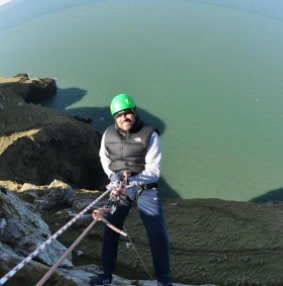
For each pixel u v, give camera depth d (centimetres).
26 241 1305
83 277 1132
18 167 4931
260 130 6316
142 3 10250
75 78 8006
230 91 7238
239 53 8212
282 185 5366
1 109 5778
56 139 5416
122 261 1897
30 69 8312
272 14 9388
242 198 5156
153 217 868
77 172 5484
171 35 8994
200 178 5466
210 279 2031
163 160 5800
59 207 2181
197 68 7938
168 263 892
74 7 10288
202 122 6562
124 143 860
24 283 983
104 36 9162
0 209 1320
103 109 7200
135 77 7862
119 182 864
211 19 9369
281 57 8050
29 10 10269
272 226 2605
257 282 2038
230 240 2402
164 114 6831
